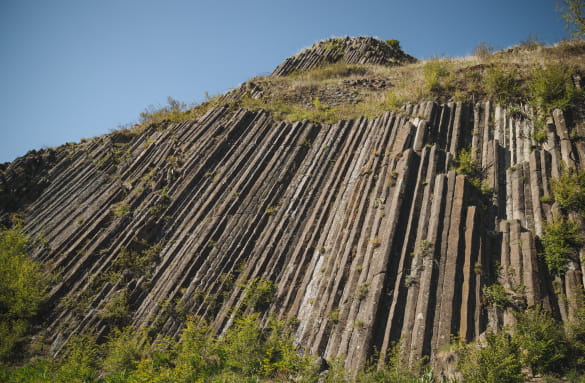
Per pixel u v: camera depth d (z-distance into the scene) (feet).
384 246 32.99
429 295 29.12
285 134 55.11
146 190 50.37
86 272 42.83
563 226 30.63
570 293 27.84
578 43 52.80
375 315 28.96
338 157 49.80
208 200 47.96
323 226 41.96
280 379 27.61
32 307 38.40
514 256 30.71
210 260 41.88
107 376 32.04
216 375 29.27
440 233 32.58
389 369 26.18
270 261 40.34
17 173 53.42
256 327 32.78
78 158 57.67
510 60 53.83
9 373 33.24
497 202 36.47
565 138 37.68
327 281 34.96
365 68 79.56
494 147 41.06
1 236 46.55
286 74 88.79
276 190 47.73
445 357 25.34
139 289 41.37
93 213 48.60
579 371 23.08
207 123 59.11
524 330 24.89
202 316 37.52
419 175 37.86
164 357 33.73
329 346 30.04
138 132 61.72
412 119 46.60
